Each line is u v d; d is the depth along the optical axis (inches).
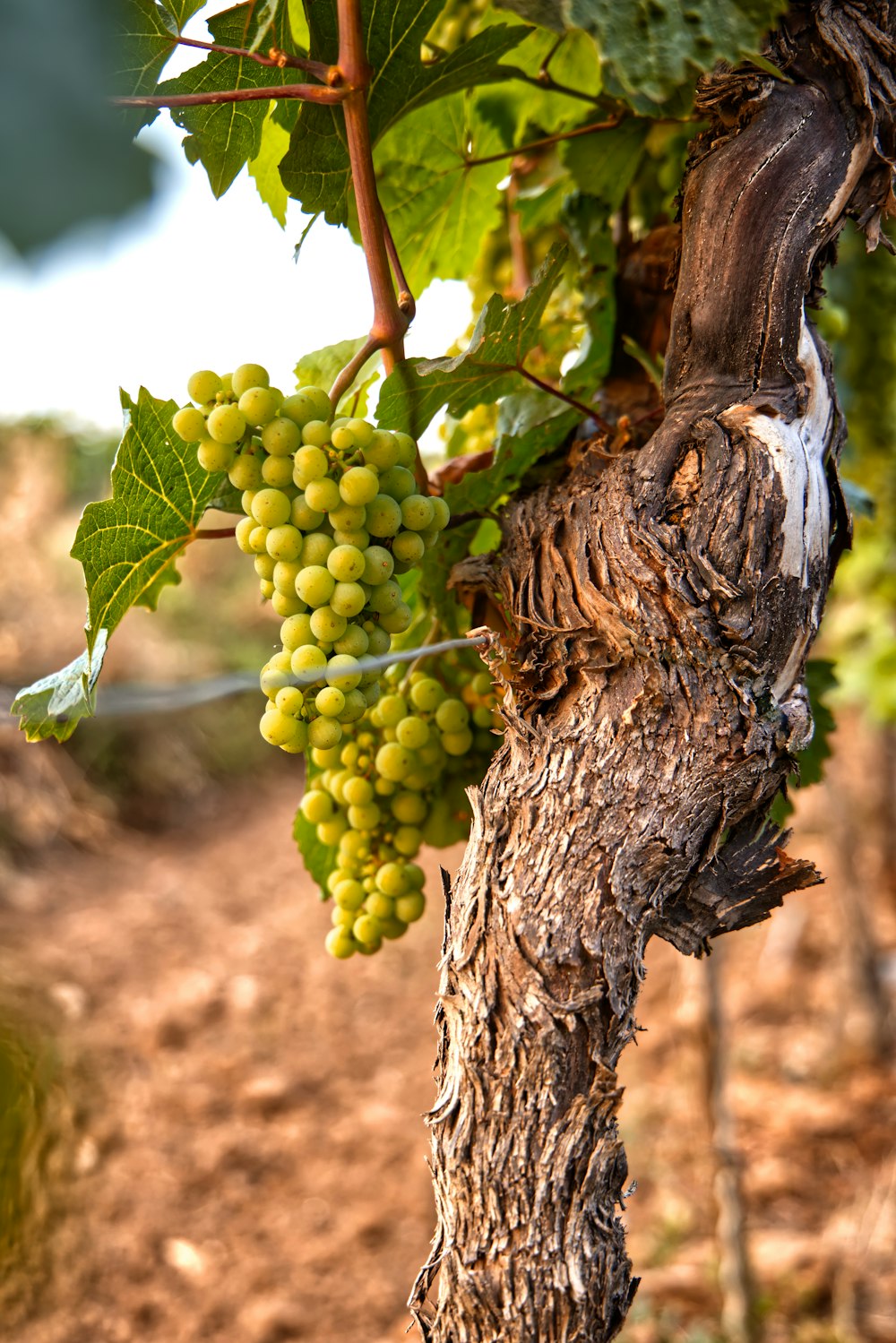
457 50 35.0
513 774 31.7
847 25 31.4
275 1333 85.7
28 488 240.7
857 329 57.2
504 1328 30.1
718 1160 76.1
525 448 37.6
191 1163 105.9
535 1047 30.1
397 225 42.1
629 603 31.3
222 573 256.5
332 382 40.1
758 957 143.5
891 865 156.2
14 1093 23.5
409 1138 111.7
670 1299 86.0
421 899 37.5
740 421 31.8
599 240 41.9
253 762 225.1
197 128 35.8
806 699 32.4
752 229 31.7
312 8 33.7
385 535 31.8
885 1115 109.3
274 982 143.9
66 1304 87.6
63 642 204.7
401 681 38.1
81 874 175.9
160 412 33.2
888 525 78.9
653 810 30.9
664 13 28.6
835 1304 85.0
